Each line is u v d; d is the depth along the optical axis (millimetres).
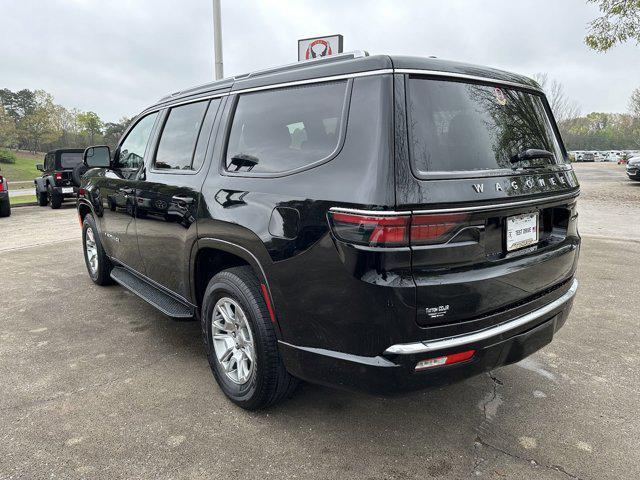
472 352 2109
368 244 1935
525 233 2377
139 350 3561
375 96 2070
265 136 2590
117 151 4484
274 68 2701
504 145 2363
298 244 2209
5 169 57312
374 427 2582
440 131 2127
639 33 12070
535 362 3373
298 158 2357
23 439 2453
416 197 1938
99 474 2201
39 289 5133
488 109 2363
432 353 1994
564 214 2705
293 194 2262
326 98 2297
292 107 2471
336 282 2061
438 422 2631
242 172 2658
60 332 3908
